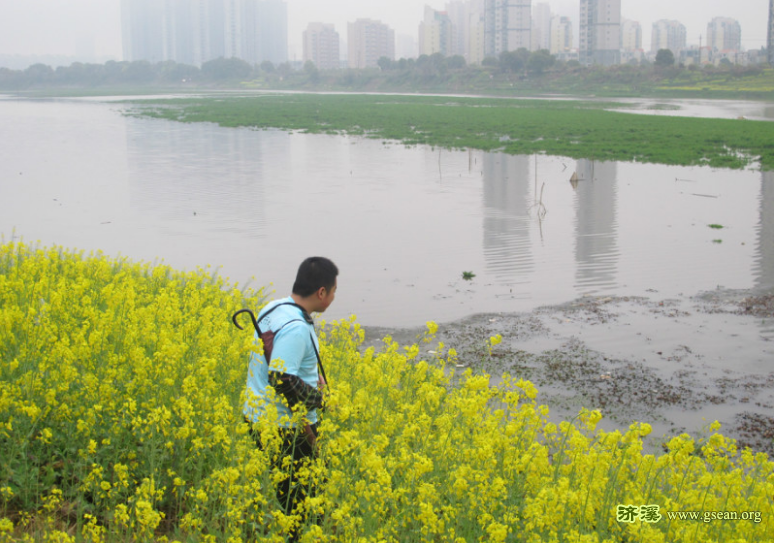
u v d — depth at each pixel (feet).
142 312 20.26
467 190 82.74
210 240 56.34
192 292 27.04
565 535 11.91
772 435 25.52
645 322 37.78
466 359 32.45
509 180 90.74
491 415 16.25
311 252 52.75
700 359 32.63
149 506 11.63
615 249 54.54
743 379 30.45
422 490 12.51
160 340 18.15
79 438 14.74
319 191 81.20
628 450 14.84
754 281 45.88
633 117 199.11
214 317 23.31
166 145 133.39
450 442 14.89
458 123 183.62
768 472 15.71
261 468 12.39
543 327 37.04
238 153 120.37
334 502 12.57
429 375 20.06
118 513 12.10
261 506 13.20
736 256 52.42
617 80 428.97
